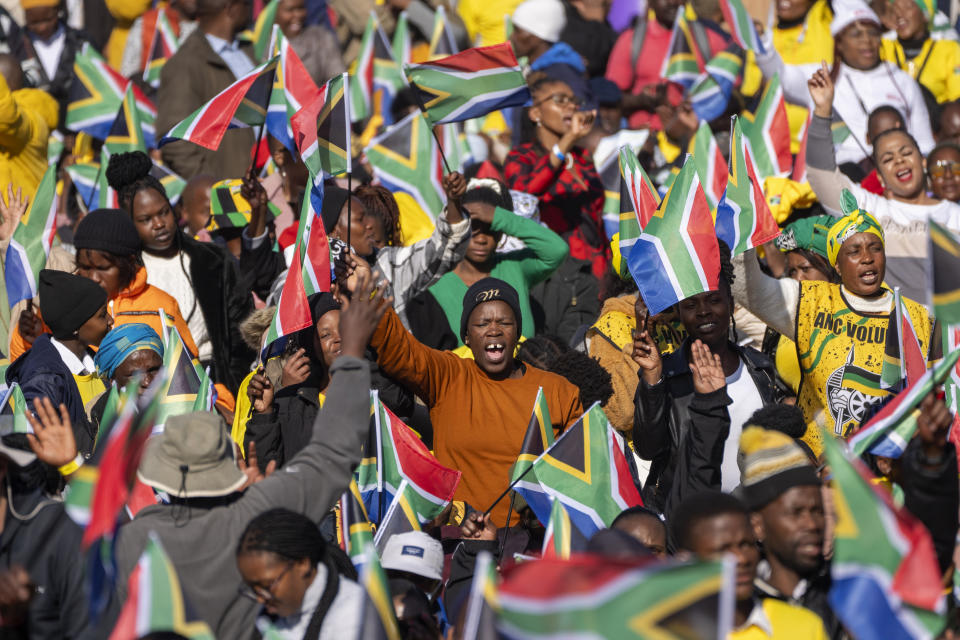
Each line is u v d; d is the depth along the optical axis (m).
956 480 17.31
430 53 44.94
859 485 14.96
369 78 42.12
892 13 42.34
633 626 12.98
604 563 13.29
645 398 22.30
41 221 28.34
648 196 25.47
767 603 16.91
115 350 23.36
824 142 31.11
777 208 32.75
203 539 17.17
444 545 22.95
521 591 13.32
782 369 25.22
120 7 49.09
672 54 43.06
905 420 18.27
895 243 31.39
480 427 23.59
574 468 21.89
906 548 14.84
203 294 28.89
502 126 42.00
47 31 44.25
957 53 42.38
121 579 17.00
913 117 39.09
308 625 16.59
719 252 23.41
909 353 23.58
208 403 23.36
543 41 43.81
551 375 24.42
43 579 17.31
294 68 27.92
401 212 34.84
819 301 24.64
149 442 17.89
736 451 22.50
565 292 33.19
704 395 21.27
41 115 38.81
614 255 29.03
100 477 14.58
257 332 25.19
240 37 39.75
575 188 35.06
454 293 29.41
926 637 14.86
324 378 23.67
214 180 33.41
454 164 36.75
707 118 38.69
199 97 37.50
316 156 23.56
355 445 18.16
